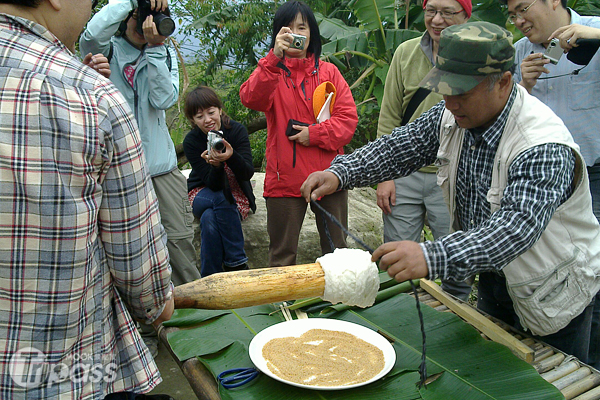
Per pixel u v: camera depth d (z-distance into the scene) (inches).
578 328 75.2
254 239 159.3
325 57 216.5
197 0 302.4
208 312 78.9
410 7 233.5
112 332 46.8
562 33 87.9
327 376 59.9
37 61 39.3
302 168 115.2
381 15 212.8
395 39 211.5
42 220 38.3
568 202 67.4
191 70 321.1
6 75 37.9
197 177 142.5
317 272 62.0
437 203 119.3
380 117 125.9
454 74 61.2
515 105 65.4
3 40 38.9
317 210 119.8
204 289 60.2
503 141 65.4
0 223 37.8
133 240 43.8
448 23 106.8
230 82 309.9
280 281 61.1
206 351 66.7
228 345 68.1
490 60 59.4
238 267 137.9
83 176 39.6
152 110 114.7
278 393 57.4
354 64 236.5
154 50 110.7
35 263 38.8
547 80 100.0
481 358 64.2
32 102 37.8
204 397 59.7
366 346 66.9
